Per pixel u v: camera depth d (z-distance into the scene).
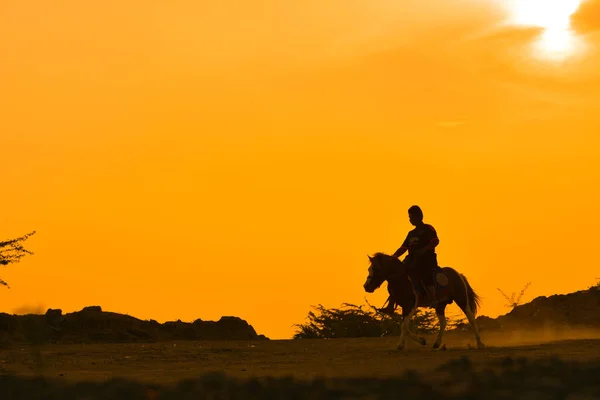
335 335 36.34
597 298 32.78
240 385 13.66
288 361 19.59
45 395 13.26
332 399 12.54
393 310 22.42
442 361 18.05
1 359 21.08
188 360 20.70
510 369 14.48
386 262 21.98
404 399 12.30
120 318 33.22
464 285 22.42
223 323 35.41
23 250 28.94
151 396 12.98
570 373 13.78
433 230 22.17
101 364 19.86
